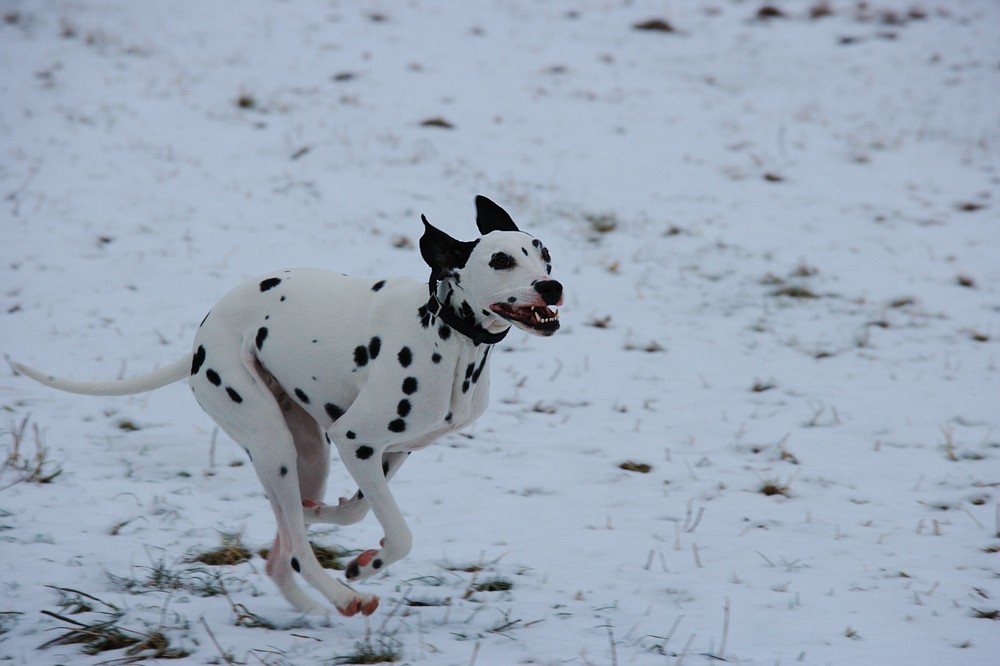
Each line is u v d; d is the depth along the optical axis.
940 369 13.64
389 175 20.36
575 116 24.77
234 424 7.34
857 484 10.17
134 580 7.36
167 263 15.80
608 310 15.41
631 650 6.55
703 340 14.53
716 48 30.45
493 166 21.44
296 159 20.88
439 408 6.94
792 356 14.07
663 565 8.16
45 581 7.25
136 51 26.53
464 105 24.97
